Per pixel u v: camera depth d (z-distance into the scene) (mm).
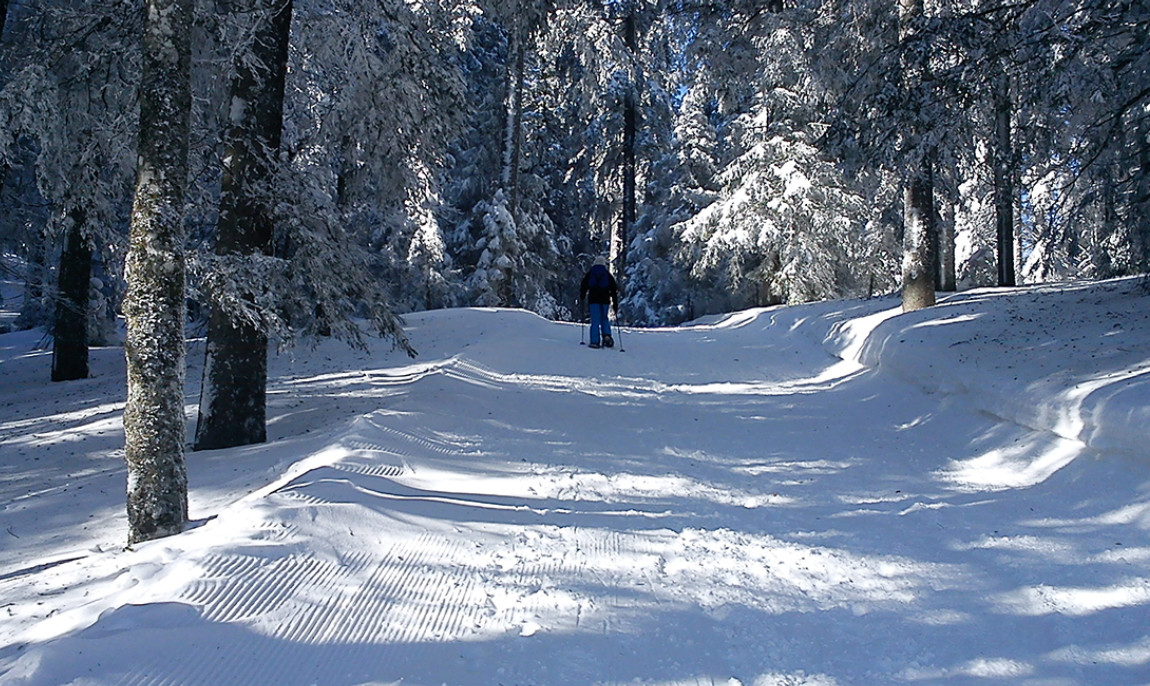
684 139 29438
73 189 9656
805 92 20641
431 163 13797
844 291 26422
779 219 24250
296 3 9805
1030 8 8492
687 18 24797
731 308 30172
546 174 33031
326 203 8703
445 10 14227
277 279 7953
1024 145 10109
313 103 11578
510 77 23703
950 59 10305
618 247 32438
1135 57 8672
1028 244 29656
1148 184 9469
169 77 5207
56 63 9508
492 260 25109
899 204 20781
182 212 5328
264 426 8484
